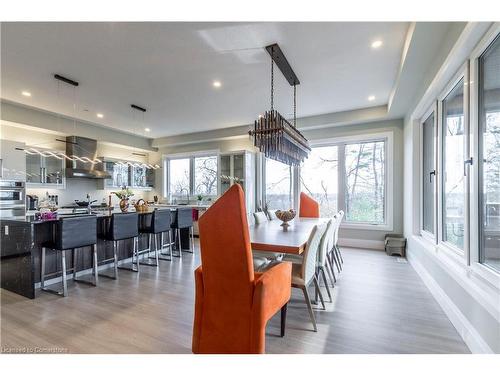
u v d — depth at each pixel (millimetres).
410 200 4230
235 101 4617
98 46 2818
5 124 4777
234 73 3523
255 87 4008
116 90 4047
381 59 3129
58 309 2543
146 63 3215
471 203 2057
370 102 4727
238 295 1621
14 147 4617
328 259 3244
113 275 3623
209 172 7504
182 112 5234
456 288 2229
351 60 3158
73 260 3438
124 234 3586
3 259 3020
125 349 1896
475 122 2010
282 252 2064
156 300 2766
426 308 2580
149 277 3537
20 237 2889
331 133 5684
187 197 7785
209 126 6410
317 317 2408
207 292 1712
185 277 3535
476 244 2002
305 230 2920
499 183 1774
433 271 2945
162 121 5906
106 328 2189
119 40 2707
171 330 2160
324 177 5953
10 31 2518
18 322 2285
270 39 2715
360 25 2471
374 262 4273
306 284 2215
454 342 1985
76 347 1924
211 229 1653
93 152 6141
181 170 7957
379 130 5223
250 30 2559
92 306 2613
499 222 1775
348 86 3965
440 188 2984
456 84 2516
